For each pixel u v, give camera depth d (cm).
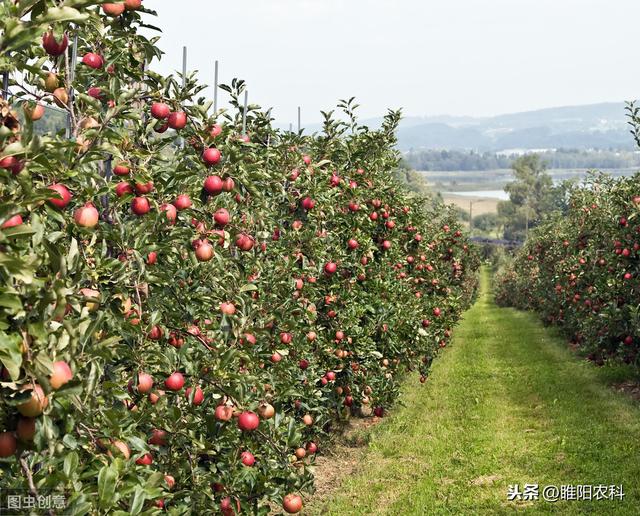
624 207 1279
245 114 727
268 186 713
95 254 406
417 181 12506
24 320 258
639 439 1013
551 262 2486
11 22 254
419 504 812
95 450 353
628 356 1360
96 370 303
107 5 425
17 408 260
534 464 944
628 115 1180
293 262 725
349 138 1156
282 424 587
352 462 1011
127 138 434
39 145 259
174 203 469
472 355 2077
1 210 242
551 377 1565
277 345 671
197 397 480
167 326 489
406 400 1430
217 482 491
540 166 13575
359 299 1084
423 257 1497
